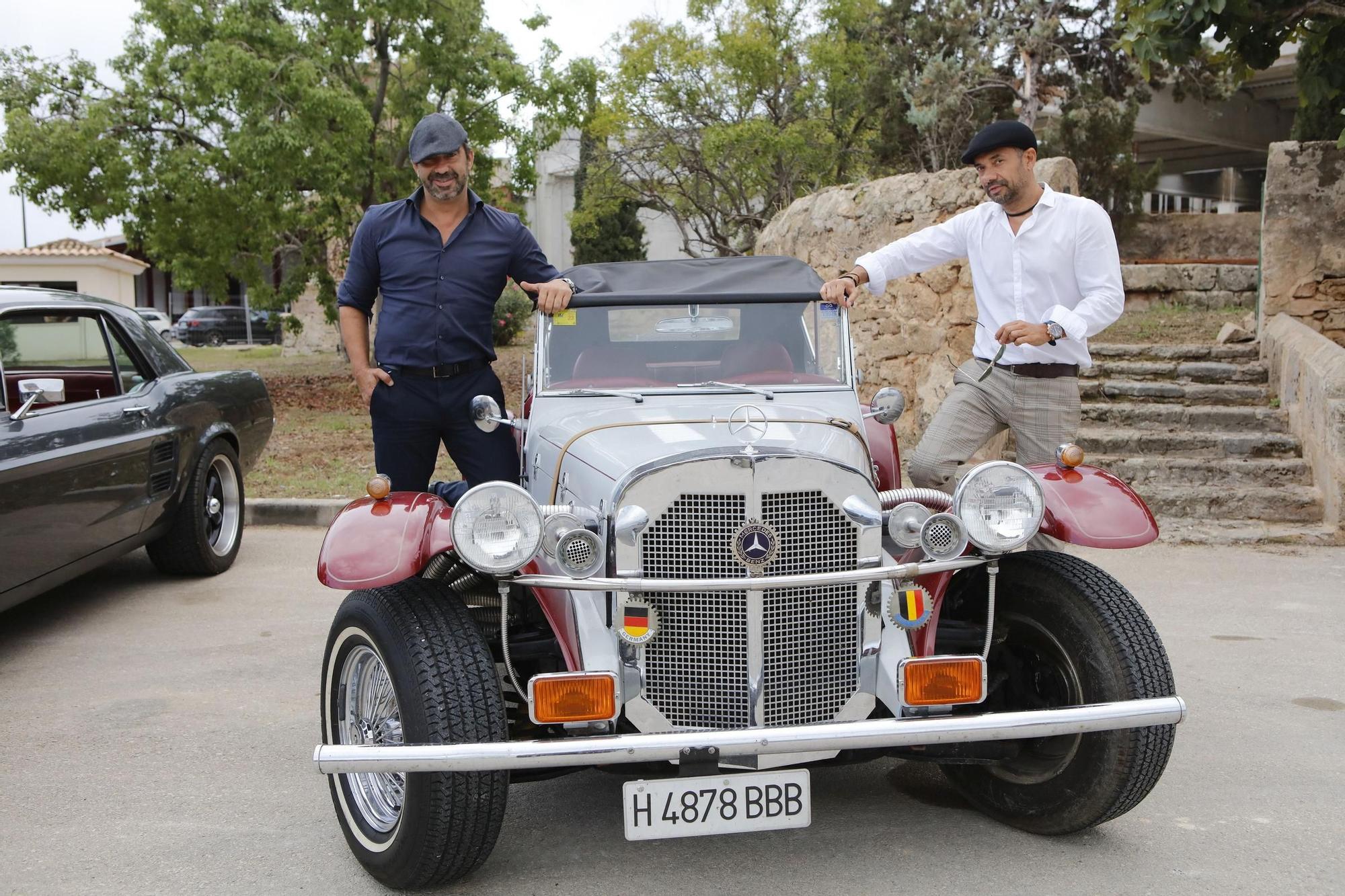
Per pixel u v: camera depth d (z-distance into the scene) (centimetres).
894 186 877
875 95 1936
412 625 297
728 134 1652
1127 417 897
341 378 1836
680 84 1778
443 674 288
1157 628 556
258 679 484
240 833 340
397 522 312
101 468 542
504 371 1747
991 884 305
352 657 327
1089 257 415
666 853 328
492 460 449
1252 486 801
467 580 345
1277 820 345
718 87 1767
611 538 303
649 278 427
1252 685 472
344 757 264
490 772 286
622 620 299
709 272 433
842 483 310
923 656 311
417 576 322
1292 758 395
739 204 1877
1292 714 439
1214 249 1922
